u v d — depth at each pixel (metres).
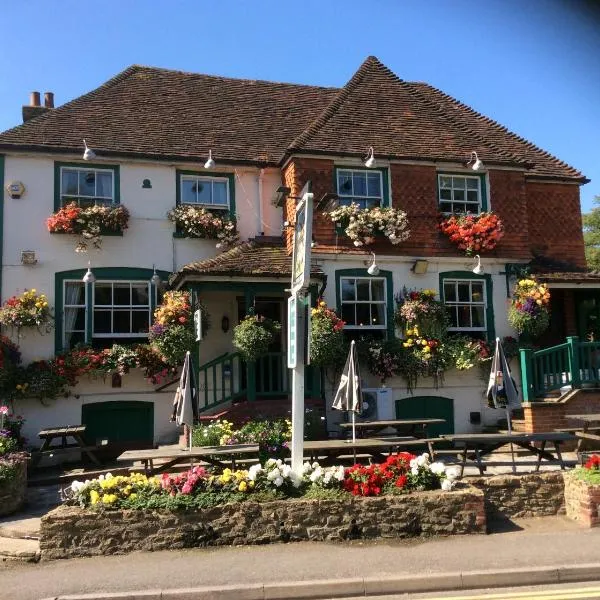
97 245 13.65
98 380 13.09
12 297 13.05
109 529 7.24
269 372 13.41
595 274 15.57
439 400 14.00
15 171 13.49
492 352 14.19
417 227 14.59
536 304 14.41
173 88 16.89
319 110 17.67
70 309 13.53
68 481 10.78
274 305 14.52
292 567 6.49
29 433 12.62
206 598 5.88
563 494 8.59
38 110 16.05
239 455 10.37
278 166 15.08
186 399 9.55
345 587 5.98
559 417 12.83
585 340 15.83
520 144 17.44
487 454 11.19
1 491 8.79
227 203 14.86
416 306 13.80
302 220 8.54
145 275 13.98
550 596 5.79
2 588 6.14
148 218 14.20
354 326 14.01
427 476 8.09
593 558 6.57
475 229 14.41
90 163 14.03
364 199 14.58
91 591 5.97
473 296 14.87
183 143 14.98
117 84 16.27
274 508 7.50
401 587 6.04
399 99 16.38
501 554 6.79
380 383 13.76
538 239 16.47
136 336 13.73
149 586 6.06
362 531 7.54
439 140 15.45
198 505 7.43
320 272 12.99
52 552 7.12
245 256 13.39
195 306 12.70
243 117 16.64
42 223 13.52
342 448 9.37
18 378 12.47
